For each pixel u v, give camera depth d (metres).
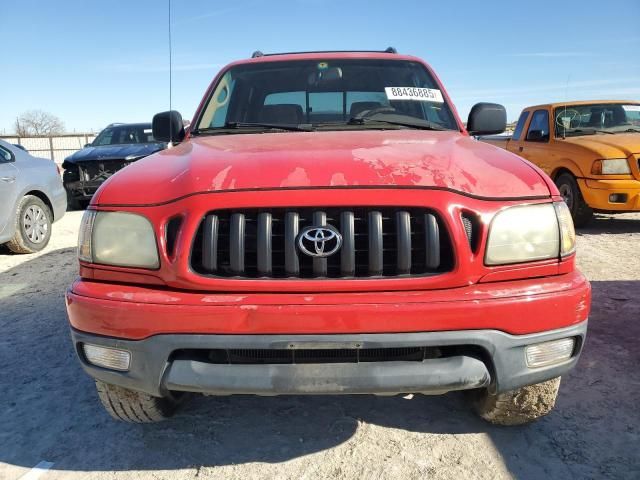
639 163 6.85
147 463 2.38
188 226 1.97
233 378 1.92
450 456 2.37
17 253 6.74
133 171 2.36
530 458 2.34
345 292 1.92
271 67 3.63
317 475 2.27
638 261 5.55
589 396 2.84
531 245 2.01
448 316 1.87
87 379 3.20
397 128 3.14
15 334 3.93
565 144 7.64
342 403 2.84
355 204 1.94
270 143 2.56
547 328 1.96
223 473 2.29
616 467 2.26
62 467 2.36
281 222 1.99
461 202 1.97
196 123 3.39
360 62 3.60
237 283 1.93
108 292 2.04
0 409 2.86
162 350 1.93
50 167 7.27
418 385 1.92
